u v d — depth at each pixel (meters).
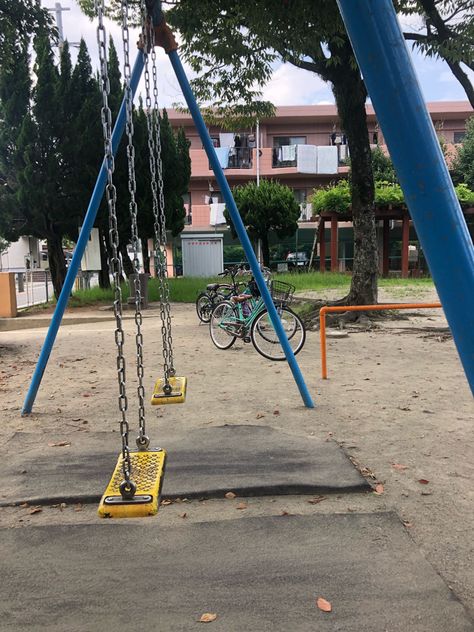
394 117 1.51
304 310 10.90
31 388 4.82
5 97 14.09
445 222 1.54
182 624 2.06
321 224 22.38
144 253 18.64
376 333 9.10
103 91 2.36
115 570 2.42
